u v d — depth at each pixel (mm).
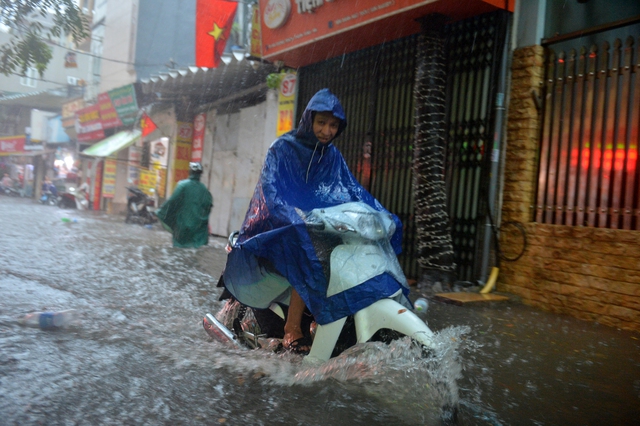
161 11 20328
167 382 2744
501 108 6516
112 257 7582
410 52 7914
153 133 18609
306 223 2770
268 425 2289
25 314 3893
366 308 2725
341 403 2537
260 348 3223
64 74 32594
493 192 6488
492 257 6520
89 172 25203
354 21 7672
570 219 5914
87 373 2789
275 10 9117
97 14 24812
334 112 3008
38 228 11680
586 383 3211
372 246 2867
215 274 6703
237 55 11156
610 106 5598
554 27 6395
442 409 2508
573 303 5578
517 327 4770
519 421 2518
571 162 5949
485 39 6805
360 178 8648
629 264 5121
